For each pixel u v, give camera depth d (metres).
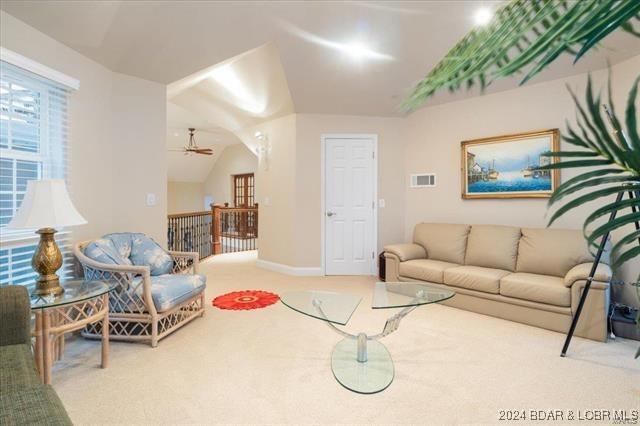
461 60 0.57
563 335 2.72
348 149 4.87
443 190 4.45
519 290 2.95
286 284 4.39
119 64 3.14
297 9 3.21
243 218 8.09
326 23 3.39
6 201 2.30
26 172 2.43
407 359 2.33
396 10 3.23
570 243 3.05
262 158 5.42
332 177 4.88
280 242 5.12
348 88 4.37
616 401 1.86
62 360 2.32
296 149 4.83
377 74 4.12
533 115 3.65
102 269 2.49
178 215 5.97
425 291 2.62
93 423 1.68
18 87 2.34
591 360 2.31
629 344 2.55
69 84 2.62
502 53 0.52
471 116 4.15
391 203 4.89
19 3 2.22
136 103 3.35
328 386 2.01
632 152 0.56
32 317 2.05
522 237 3.45
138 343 2.60
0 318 1.50
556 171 3.44
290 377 2.11
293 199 4.89
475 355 2.39
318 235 4.89
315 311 2.29
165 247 3.63
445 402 1.85
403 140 4.88
